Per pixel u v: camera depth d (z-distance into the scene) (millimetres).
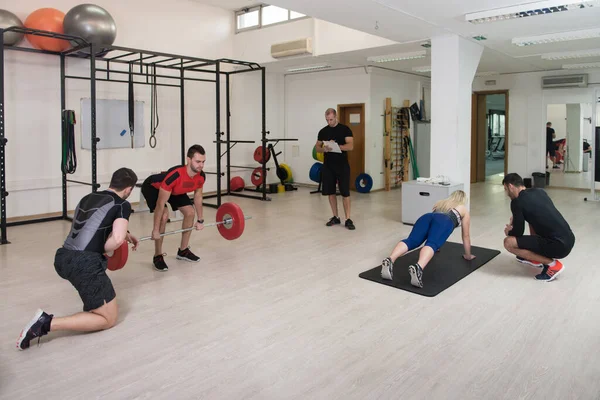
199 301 3541
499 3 4582
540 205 3789
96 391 2311
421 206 6141
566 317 3172
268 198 8703
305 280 4016
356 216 6930
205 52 8836
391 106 9852
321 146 6031
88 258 2848
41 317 2723
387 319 3172
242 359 2633
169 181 4008
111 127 7520
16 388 2338
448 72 6137
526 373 2447
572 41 6418
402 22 5340
